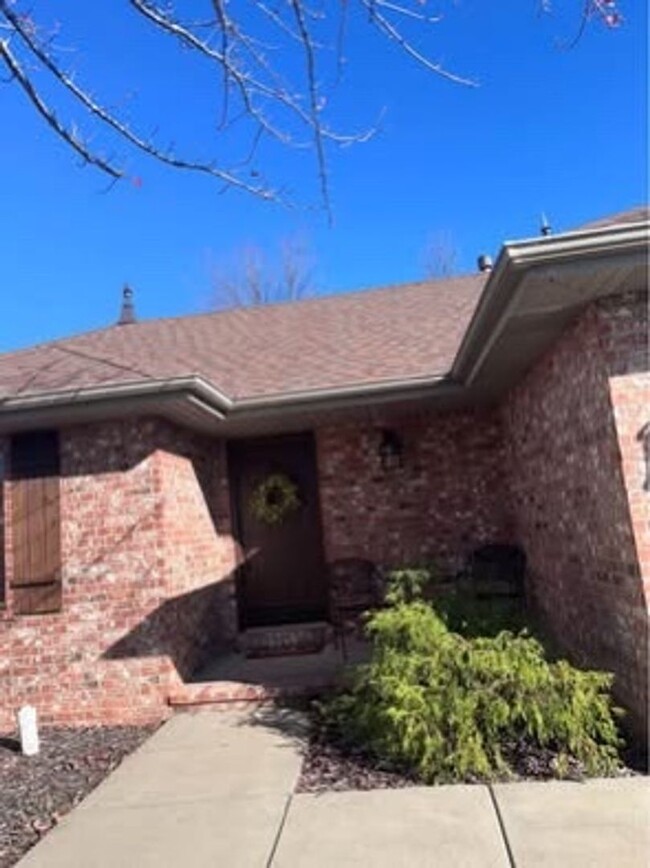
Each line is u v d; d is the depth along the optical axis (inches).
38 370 322.3
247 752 221.6
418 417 378.0
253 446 393.7
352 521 374.6
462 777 186.9
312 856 151.6
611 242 175.9
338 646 348.2
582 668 253.6
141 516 289.1
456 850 148.9
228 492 381.4
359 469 377.7
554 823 157.2
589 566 238.8
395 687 204.2
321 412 338.0
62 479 294.7
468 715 192.7
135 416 293.0
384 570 368.8
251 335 440.8
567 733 191.9
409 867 143.7
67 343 427.5
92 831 173.8
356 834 159.8
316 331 430.0
